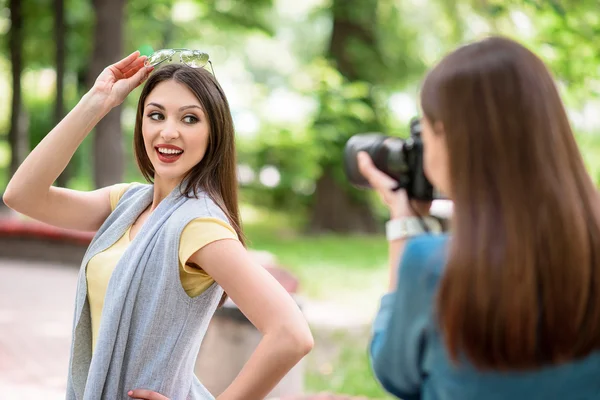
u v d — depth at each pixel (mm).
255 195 18344
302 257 12414
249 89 16516
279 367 1696
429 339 1306
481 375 1258
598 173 6207
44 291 7648
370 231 17281
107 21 11148
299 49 24531
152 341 1771
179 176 1925
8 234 9422
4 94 23078
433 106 1294
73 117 1968
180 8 16797
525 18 6918
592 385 1273
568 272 1216
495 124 1225
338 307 8602
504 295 1198
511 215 1207
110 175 11461
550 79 1272
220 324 4191
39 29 15773
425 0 15062
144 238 1812
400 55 16625
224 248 1738
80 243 9133
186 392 1870
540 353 1242
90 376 1756
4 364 5195
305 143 16125
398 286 1352
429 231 1560
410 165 1588
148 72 2008
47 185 1979
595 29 6340
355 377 5730
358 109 15914
